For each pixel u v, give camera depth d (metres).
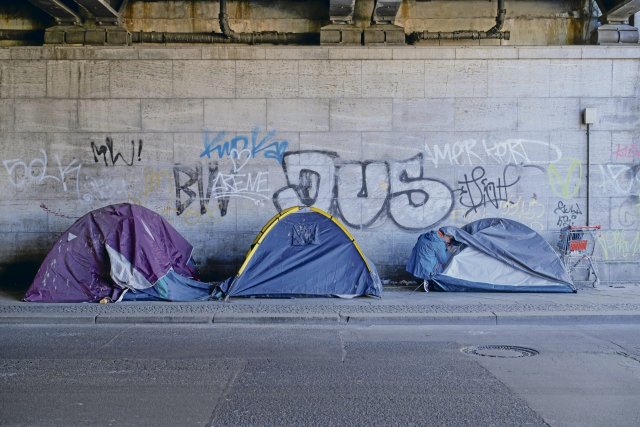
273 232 11.42
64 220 12.91
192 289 11.48
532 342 8.43
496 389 6.23
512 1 13.51
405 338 8.73
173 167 12.93
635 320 9.79
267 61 12.92
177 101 12.91
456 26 13.53
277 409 5.62
